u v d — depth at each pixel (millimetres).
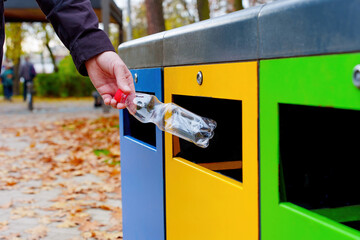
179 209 1419
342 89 753
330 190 1118
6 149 5859
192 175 1324
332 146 1113
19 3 8555
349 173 1146
